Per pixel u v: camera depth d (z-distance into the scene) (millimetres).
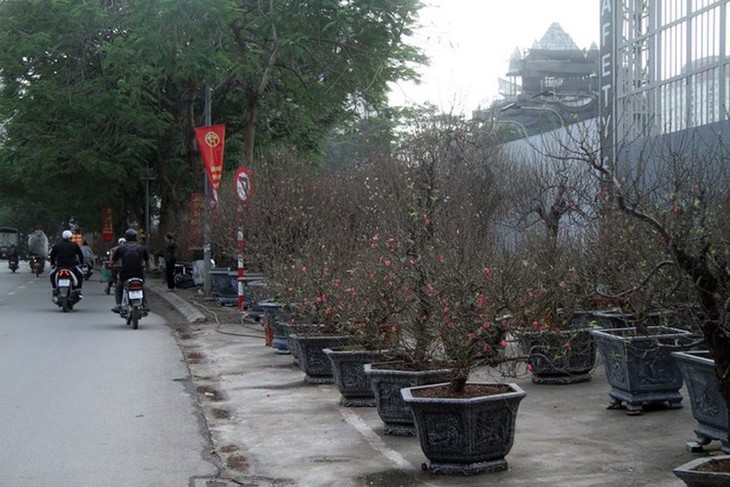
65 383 13203
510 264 8477
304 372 13539
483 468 7879
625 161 13469
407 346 9680
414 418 8102
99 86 31641
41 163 35469
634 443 8867
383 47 26156
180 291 33500
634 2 19172
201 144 26062
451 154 19391
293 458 8727
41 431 10039
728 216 8266
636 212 6250
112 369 14570
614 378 10328
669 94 17891
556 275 10648
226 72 26797
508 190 18547
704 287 6184
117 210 58188
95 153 34719
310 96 28297
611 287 10945
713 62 16625
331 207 21172
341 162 36562
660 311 9914
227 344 18109
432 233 9672
